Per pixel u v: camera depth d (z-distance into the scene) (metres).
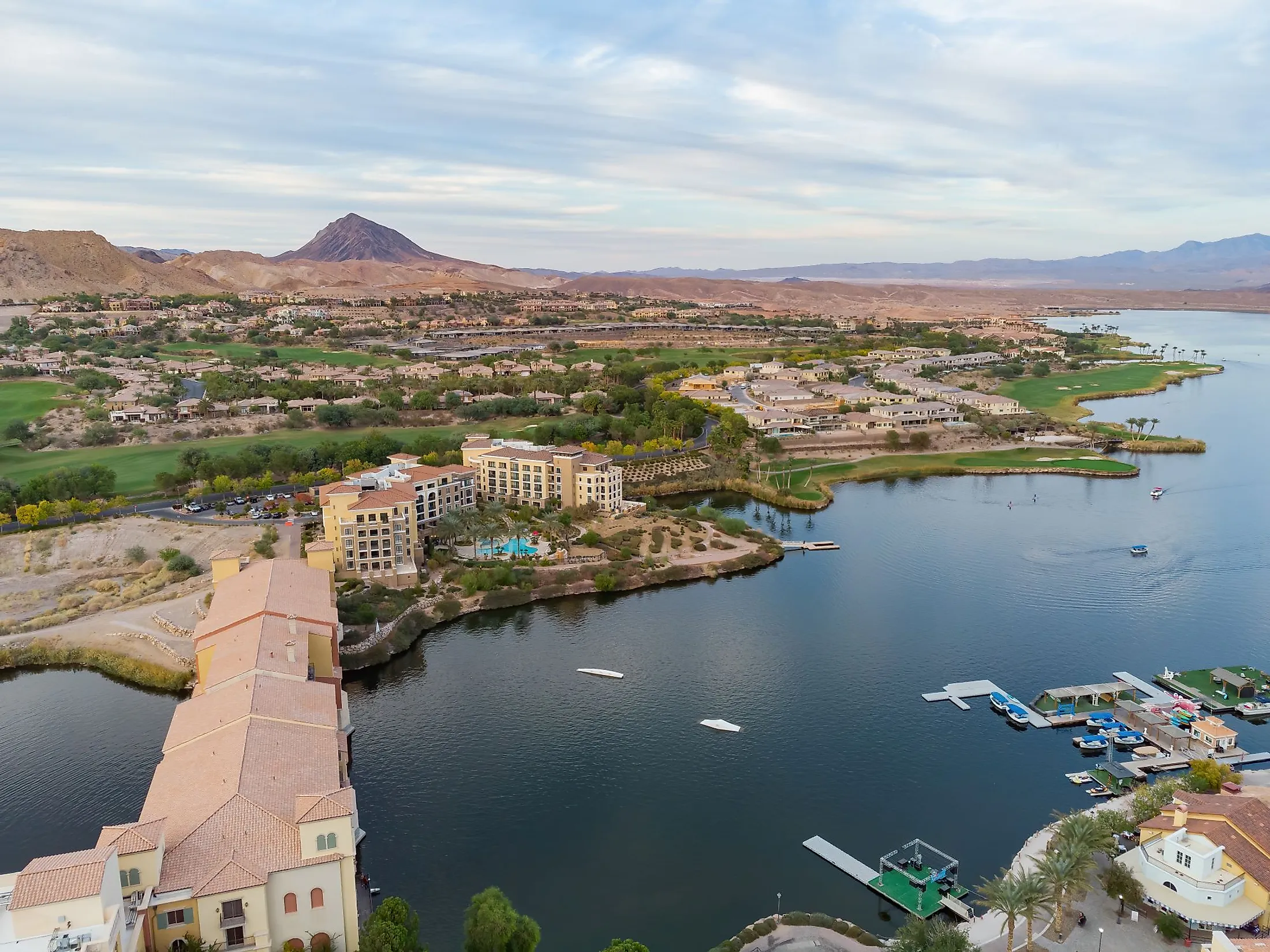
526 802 131.00
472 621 197.12
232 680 122.94
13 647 175.00
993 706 158.75
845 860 117.69
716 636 188.12
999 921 102.25
